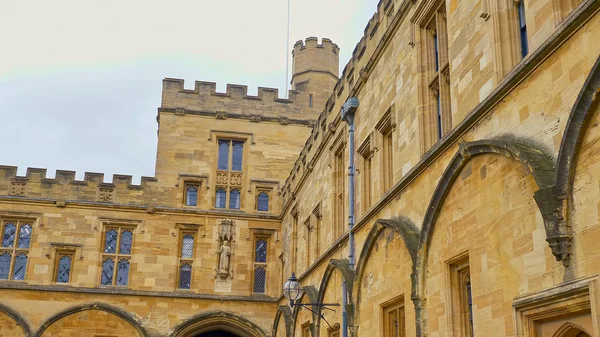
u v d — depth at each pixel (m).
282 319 27.75
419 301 12.46
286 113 33.62
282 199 31.88
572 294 7.66
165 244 30.61
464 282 11.52
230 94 33.25
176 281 30.30
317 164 23.89
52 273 29.27
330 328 19.77
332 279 19.84
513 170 9.42
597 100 7.43
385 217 15.50
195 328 29.83
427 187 12.95
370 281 16.23
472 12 11.45
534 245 8.73
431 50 14.09
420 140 13.66
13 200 29.86
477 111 10.58
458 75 11.91
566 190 7.83
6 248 29.44
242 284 30.73
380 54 16.89
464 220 10.97
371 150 17.05
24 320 28.22
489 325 9.84
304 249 25.17
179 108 32.44
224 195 32.12
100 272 29.80
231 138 32.84
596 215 7.39
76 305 28.83
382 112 16.39
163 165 31.70
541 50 8.73
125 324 29.09
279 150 32.94
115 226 30.64
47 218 29.97
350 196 18.12
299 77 34.94
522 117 9.31
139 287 29.81
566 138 7.82
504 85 9.70
